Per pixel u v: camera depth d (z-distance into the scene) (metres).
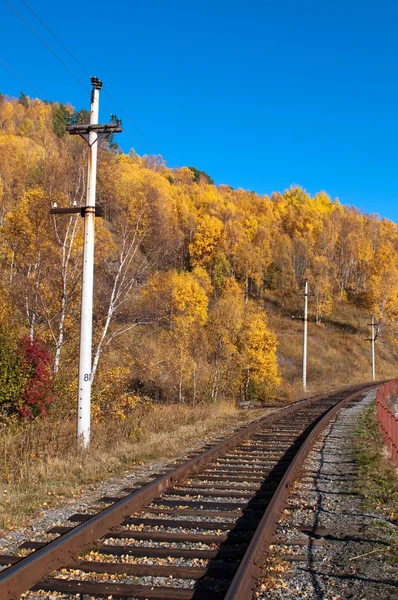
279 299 91.69
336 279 105.31
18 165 42.41
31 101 141.62
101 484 9.06
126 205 18.52
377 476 9.88
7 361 14.88
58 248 17.94
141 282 18.92
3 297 16.92
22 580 4.61
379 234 136.75
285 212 136.38
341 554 5.67
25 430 13.10
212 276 76.75
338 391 37.34
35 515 7.08
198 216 100.00
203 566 5.15
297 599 4.53
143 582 4.80
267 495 8.23
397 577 5.05
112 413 18.22
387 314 86.50
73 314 18.12
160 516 7.00
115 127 13.20
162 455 12.12
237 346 36.53
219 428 17.55
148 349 22.64
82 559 5.29
